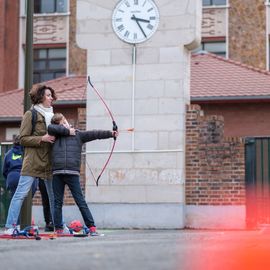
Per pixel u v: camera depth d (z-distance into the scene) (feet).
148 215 101.71
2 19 204.74
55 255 47.01
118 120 103.91
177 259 44.24
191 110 102.73
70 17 202.80
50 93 73.82
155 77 103.35
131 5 104.83
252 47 193.36
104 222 102.94
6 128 155.63
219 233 82.28
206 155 101.96
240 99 142.31
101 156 103.60
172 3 103.40
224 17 194.90
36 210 106.63
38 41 204.74
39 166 72.43
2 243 61.26
